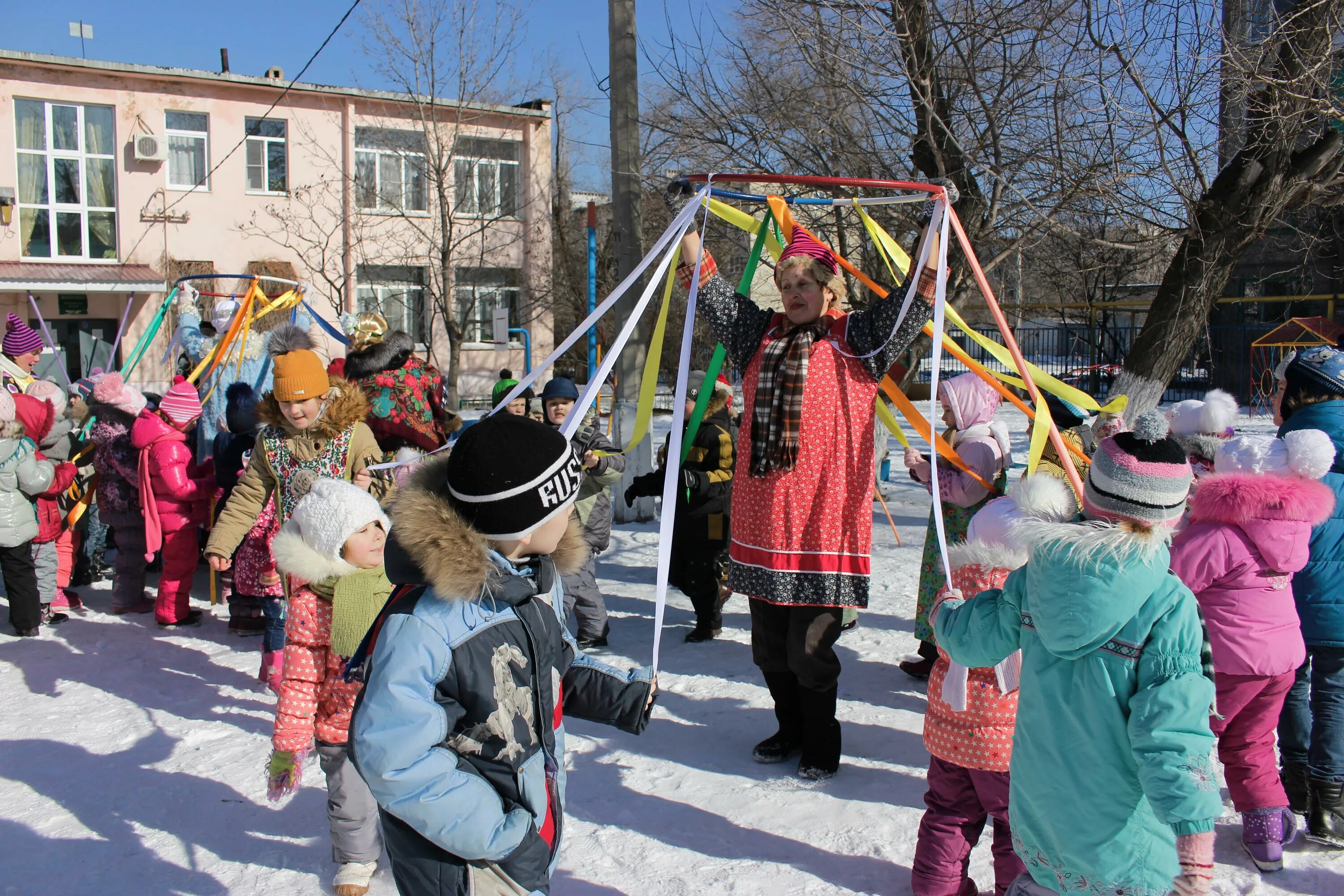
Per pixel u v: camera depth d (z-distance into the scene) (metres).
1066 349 26.00
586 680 2.20
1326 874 3.07
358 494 2.93
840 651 5.45
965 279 8.21
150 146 21.38
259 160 22.78
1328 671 3.29
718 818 3.51
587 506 5.21
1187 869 1.97
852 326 3.68
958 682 2.60
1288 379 3.68
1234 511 3.04
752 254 4.09
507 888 1.92
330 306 23.42
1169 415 4.05
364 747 1.82
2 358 6.98
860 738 4.23
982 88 8.16
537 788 1.96
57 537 6.23
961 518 4.53
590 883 3.07
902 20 7.88
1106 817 2.15
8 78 20.53
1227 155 7.58
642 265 3.07
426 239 23.39
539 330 25.55
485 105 23.66
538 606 2.03
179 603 6.17
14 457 5.71
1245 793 3.11
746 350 3.93
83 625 6.18
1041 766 2.24
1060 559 2.16
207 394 7.29
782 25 8.69
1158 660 2.08
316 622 2.96
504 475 1.92
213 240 22.44
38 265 21.08
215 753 4.20
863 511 3.70
